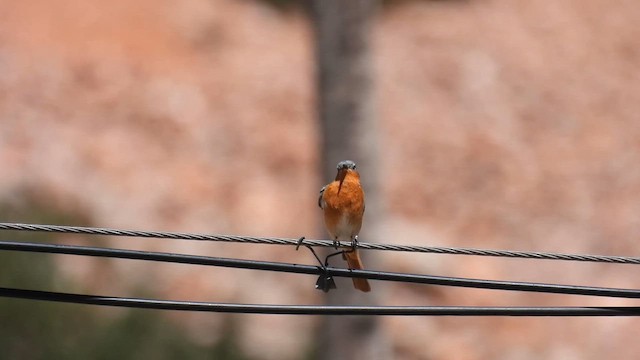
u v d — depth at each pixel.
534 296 21.02
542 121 25.19
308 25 25.91
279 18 26.06
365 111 14.66
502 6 27.66
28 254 17.80
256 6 26.14
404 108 24.33
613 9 28.59
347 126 14.59
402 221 21.86
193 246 19.70
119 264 18.62
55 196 19.55
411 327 19.56
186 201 20.61
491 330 20.06
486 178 23.41
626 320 20.69
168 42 24.00
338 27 14.58
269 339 18.42
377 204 14.65
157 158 21.30
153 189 20.53
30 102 21.23
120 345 17.28
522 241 22.47
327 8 14.63
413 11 26.80
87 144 20.89
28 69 21.84
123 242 19.33
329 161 14.68
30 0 23.92
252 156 22.12
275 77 23.94
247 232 20.48
